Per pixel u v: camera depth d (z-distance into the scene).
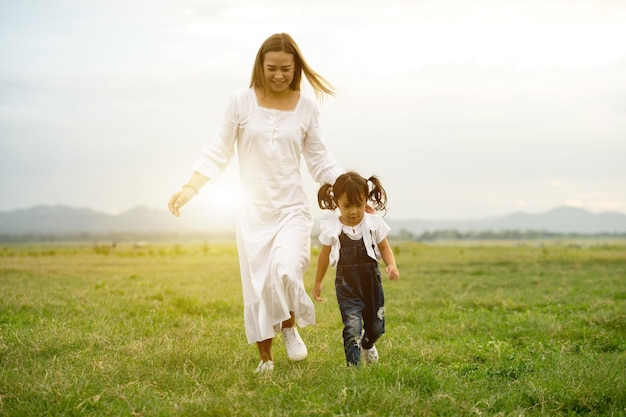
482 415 3.88
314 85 5.19
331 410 3.78
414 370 4.71
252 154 5.07
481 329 7.77
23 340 6.09
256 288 4.88
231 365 5.16
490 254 38.19
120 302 9.91
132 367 5.05
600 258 30.72
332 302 10.73
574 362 5.38
